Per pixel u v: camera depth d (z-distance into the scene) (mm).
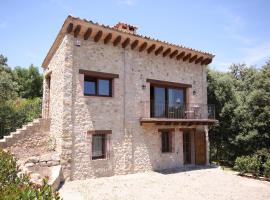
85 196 8680
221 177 12969
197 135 16016
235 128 20250
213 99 21594
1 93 17344
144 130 13688
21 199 3795
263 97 18406
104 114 12391
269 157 15859
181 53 15469
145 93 13992
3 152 7066
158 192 9672
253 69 26828
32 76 35000
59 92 12016
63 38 11953
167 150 14891
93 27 11922
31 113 17484
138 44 13727
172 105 15453
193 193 9781
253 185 11820
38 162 10367
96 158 12164
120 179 11594
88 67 12141
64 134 11039
